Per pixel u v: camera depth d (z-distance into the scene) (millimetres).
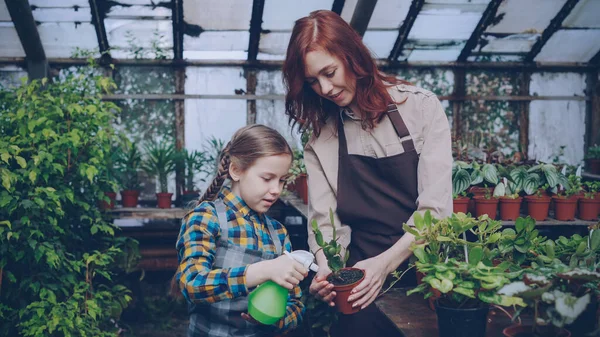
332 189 2035
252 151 1611
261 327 1636
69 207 3580
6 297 3150
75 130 3289
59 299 3453
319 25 1773
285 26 4832
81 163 3363
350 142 1989
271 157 1608
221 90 5184
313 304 3299
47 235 3342
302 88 1934
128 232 4773
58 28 4648
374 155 1944
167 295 4863
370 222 1959
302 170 3855
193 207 1836
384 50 5227
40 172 3076
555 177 3721
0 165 3143
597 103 5496
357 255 1991
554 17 4938
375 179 1945
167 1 4500
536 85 5496
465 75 5430
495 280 1248
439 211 1795
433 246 1493
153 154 4660
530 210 3705
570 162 5555
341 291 1642
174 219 5023
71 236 3684
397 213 1923
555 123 5520
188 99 5148
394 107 1900
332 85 1809
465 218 1530
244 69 5191
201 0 4520
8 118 3342
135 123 5105
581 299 1157
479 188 3680
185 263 1517
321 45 1756
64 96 3549
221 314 1619
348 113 1974
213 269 1592
